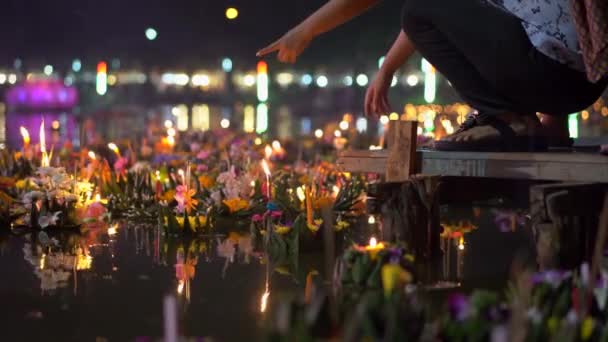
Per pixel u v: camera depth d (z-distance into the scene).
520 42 4.62
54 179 6.25
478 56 4.79
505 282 4.21
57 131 16.38
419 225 4.80
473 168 4.87
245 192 6.86
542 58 4.62
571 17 4.56
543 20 4.58
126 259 4.95
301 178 7.81
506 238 5.63
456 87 5.12
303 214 5.55
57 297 4.00
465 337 2.77
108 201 6.98
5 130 19.00
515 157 4.70
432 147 5.20
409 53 5.68
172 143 11.16
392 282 3.32
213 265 4.75
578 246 4.17
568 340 2.75
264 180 7.52
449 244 5.37
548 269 4.14
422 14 4.98
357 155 5.49
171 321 2.42
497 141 4.95
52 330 3.45
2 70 26.62
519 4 4.64
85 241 5.62
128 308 3.78
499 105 4.96
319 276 4.41
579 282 3.34
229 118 23.70
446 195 5.14
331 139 12.36
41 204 6.21
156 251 5.22
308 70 26.75
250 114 24.72
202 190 7.10
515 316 2.70
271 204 5.84
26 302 3.90
